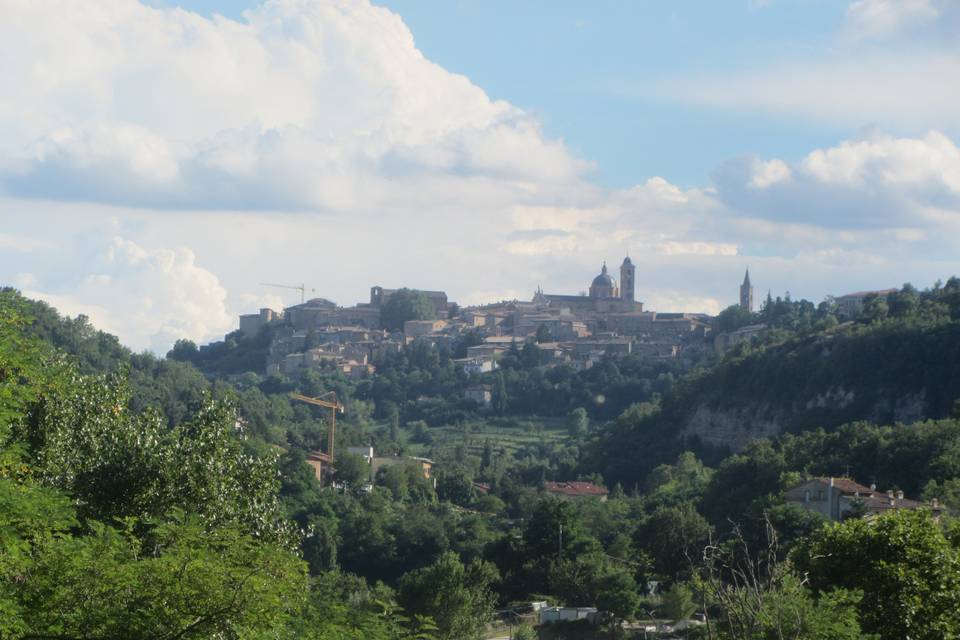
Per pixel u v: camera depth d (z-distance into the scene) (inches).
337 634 905.5
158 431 1438.2
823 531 1389.0
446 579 2674.7
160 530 914.7
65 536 876.6
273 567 880.9
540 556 3639.3
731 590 889.5
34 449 1334.9
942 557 1275.8
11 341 1165.1
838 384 6806.1
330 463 6417.3
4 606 749.9
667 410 7815.0
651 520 3644.2
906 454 4160.9
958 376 6274.6
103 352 6875.0
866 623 1243.8
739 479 4662.9
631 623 2930.6
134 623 793.6
